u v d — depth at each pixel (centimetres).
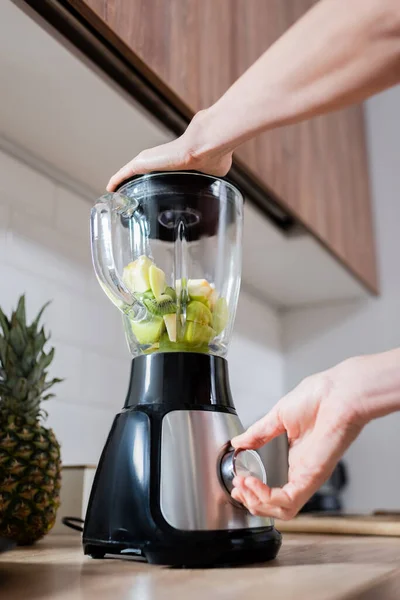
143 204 68
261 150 119
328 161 163
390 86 48
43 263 109
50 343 108
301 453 51
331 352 191
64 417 109
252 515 58
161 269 68
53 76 84
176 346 62
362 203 189
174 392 59
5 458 75
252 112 55
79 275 117
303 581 47
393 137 211
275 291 183
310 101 50
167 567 54
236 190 72
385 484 176
